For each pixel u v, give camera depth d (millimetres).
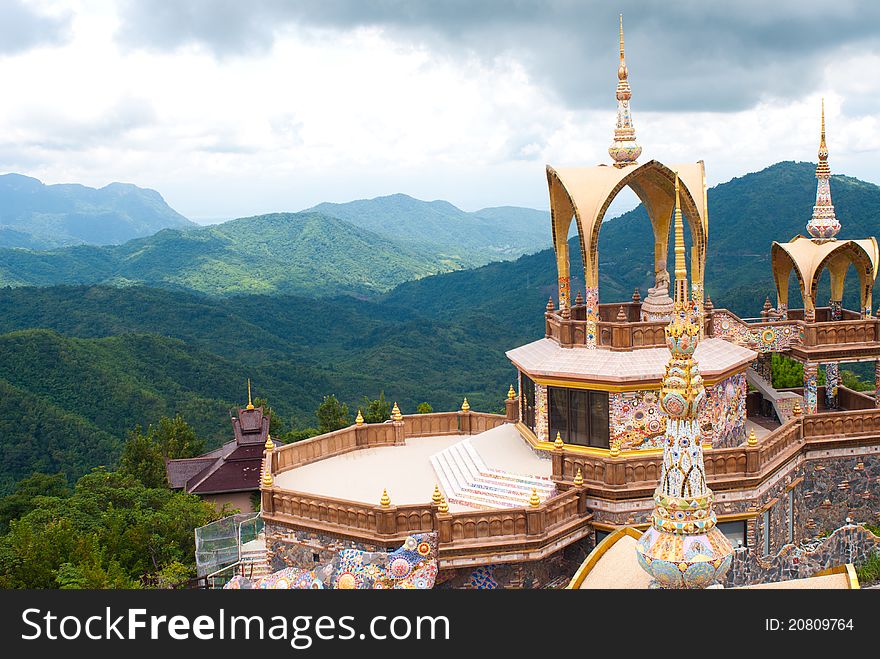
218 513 45812
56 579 28156
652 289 28328
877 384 30172
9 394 125312
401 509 22547
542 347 28406
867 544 21969
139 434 64938
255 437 56094
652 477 23500
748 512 23953
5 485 107938
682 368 13891
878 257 29359
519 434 30062
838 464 27672
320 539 23953
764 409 32781
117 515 38531
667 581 14055
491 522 22094
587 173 26906
